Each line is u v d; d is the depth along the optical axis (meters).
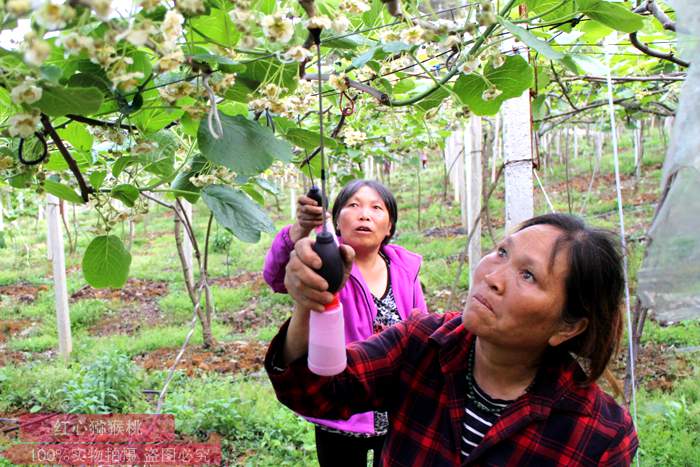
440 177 18.81
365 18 1.41
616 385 1.20
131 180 1.48
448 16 1.07
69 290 9.04
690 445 3.50
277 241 2.02
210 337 6.05
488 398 1.15
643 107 5.90
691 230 1.55
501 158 10.52
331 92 1.69
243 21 0.84
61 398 4.56
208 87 0.95
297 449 3.81
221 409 4.12
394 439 1.21
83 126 1.41
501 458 1.09
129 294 8.81
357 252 2.22
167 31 0.78
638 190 11.67
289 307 7.73
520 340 1.05
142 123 1.28
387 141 4.88
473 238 4.25
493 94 1.25
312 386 1.11
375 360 1.23
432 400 1.20
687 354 5.08
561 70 3.45
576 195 12.56
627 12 1.19
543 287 1.02
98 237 1.34
